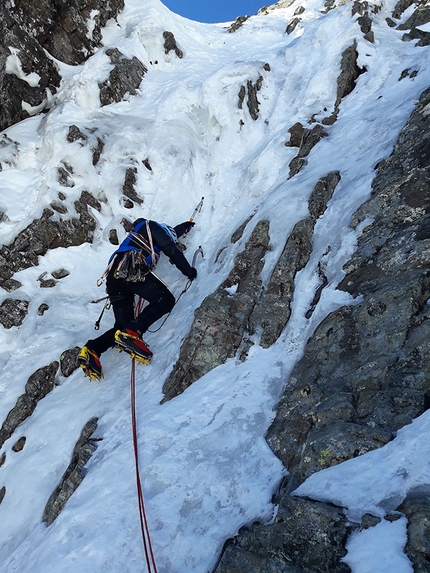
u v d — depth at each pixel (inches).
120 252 201.8
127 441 155.4
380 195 179.9
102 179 268.5
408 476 101.5
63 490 156.3
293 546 103.8
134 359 187.0
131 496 137.7
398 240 161.6
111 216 263.4
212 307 182.9
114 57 320.8
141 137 285.0
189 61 343.9
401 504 98.6
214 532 121.5
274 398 150.2
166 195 261.3
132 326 185.6
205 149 283.9
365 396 129.8
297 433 133.6
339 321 152.6
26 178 277.4
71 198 258.1
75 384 200.5
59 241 248.7
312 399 138.5
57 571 125.9
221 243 228.7
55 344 213.8
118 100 314.5
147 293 198.4
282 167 245.1
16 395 203.0
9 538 161.2
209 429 147.9
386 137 212.4
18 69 311.3
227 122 280.2
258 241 201.9
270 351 165.8
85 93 310.3
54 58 330.3
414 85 236.8
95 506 139.1
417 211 166.1
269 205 211.8
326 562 97.0
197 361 173.2
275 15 440.5
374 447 115.2
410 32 289.9
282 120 277.0
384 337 139.6
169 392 170.7
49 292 235.9
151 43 339.3
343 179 207.8
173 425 153.6
